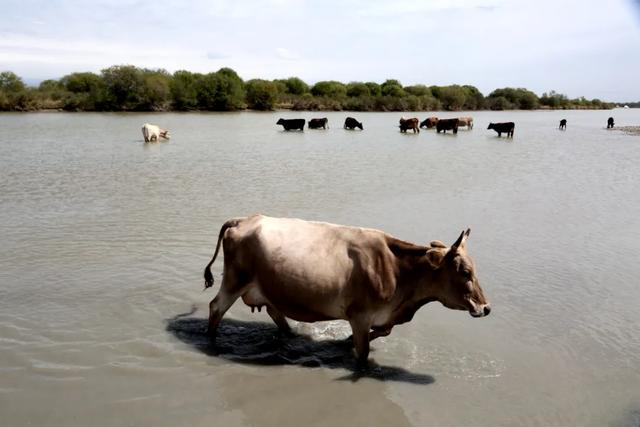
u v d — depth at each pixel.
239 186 17.84
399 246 6.64
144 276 9.26
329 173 21.12
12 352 6.62
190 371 6.46
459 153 30.00
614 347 7.32
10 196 15.50
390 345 7.30
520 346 7.32
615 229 13.21
